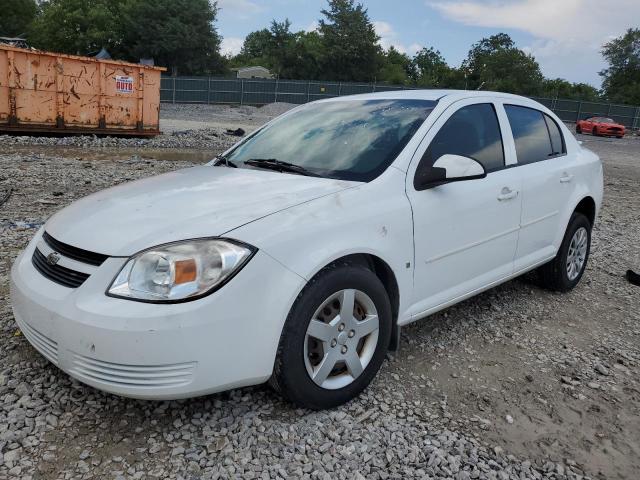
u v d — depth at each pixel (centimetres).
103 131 1595
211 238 251
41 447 252
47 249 282
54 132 1525
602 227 820
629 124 4509
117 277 245
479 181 375
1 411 275
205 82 4650
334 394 287
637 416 310
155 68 1656
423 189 334
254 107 4453
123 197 309
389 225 307
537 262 448
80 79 1522
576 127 3597
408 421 290
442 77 8531
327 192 299
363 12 7212
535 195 427
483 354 374
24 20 6906
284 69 7381
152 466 245
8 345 339
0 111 1420
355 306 297
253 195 296
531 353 380
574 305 479
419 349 375
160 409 284
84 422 271
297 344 265
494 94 426
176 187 319
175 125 2452
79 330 240
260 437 266
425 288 341
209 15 6412
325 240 275
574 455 274
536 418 302
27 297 267
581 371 358
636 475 262
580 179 491
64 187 852
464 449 270
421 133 347
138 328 233
